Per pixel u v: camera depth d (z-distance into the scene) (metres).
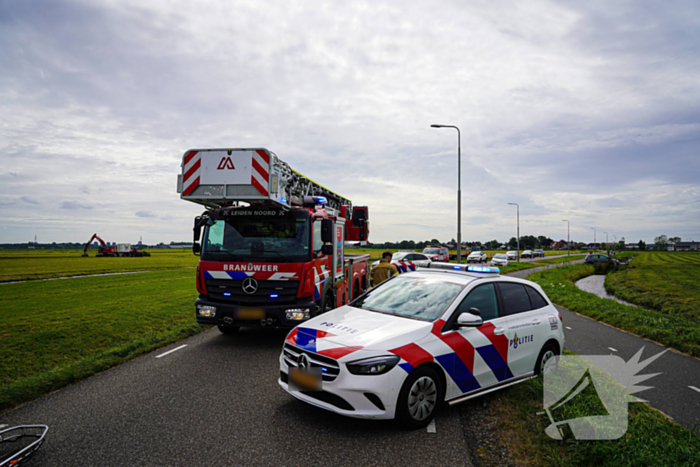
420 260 26.73
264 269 6.84
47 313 11.02
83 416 4.21
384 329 4.14
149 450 3.47
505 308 5.02
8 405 4.50
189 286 19.09
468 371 4.32
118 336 8.51
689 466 3.19
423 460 3.33
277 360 6.44
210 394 4.88
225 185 7.03
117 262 48.78
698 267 51.00
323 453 3.43
